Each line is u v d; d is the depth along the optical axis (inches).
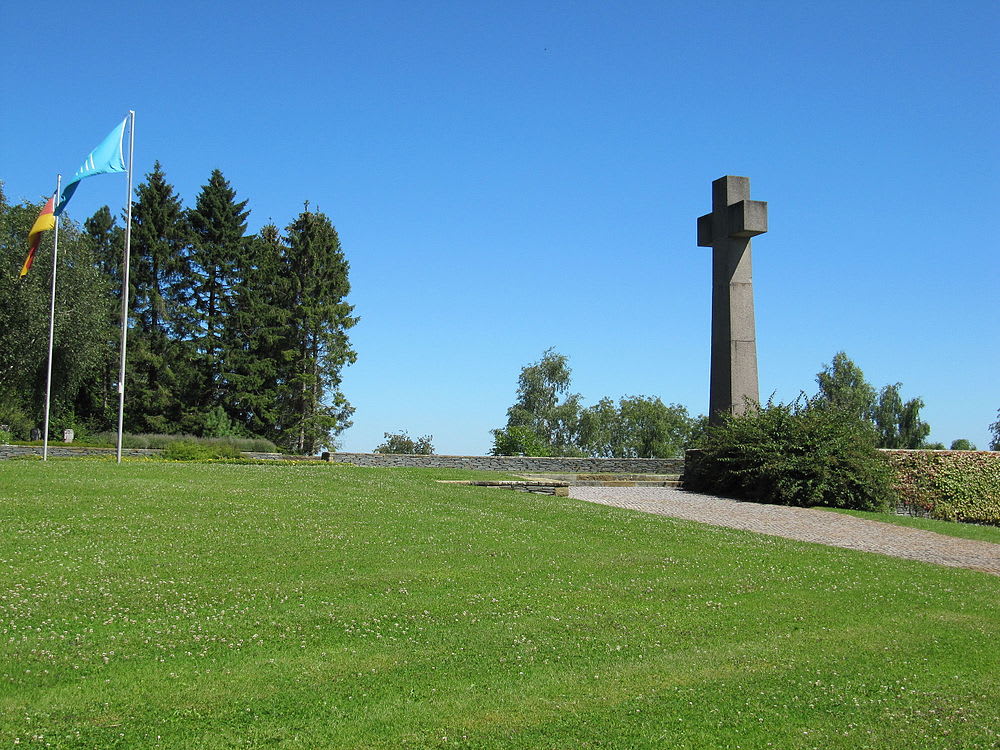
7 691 310.0
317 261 2282.2
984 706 332.5
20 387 1900.8
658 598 471.8
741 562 580.7
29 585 432.1
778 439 1030.4
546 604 446.9
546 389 3002.0
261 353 2244.1
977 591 546.0
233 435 2063.2
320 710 306.0
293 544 545.6
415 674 343.6
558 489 981.8
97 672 331.0
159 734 282.4
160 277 2209.6
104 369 2148.1
